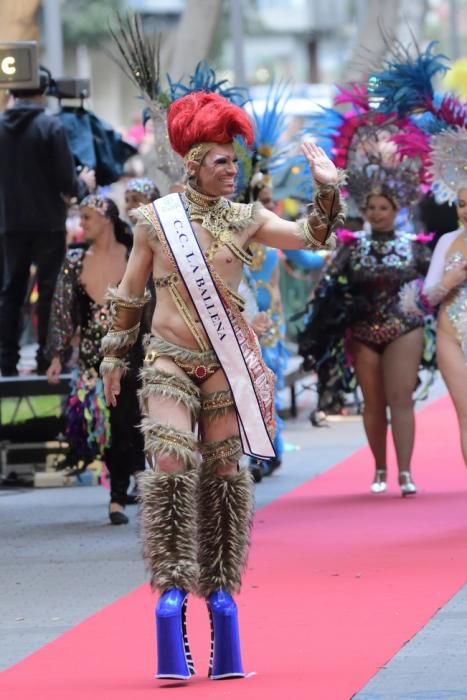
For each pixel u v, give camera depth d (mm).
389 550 18078
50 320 20859
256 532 19672
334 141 21828
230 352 12586
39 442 25297
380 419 22375
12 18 39938
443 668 12688
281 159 23703
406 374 21891
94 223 20500
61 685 12672
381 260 21734
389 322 21797
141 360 20328
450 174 19359
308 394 36844
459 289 18906
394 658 13094
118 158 28094
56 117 25609
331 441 29156
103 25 103938
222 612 12641
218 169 12609
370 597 15578
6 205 25391
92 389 20703
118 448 20828
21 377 24734
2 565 18375
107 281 20562
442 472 24344
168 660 12508
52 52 50031
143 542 12734
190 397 12672
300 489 23391
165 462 12648
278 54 144375
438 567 16922
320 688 12164
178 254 12539
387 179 21688
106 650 13906
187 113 12625
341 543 18656
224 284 12586
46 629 14898
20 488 24969
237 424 12820
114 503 21094
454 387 18734
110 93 115438
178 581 12555
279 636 14109
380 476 22578
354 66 27109
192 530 12648
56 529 20844
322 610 15094
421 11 65938
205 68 22219
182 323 12664
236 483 12867
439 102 20438
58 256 25516
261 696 11984
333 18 141750
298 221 12625
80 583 17109
